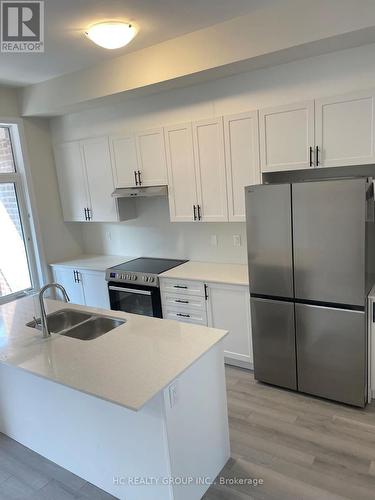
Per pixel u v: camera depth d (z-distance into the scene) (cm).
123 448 207
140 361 205
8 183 455
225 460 242
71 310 301
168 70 327
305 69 303
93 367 201
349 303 275
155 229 458
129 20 275
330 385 296
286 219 289
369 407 291
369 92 272
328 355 292
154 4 251
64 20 267
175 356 208
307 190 275
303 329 299
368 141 278
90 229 522
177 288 374
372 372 291
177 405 194
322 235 276
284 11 265
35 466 249
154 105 393
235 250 400
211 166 357
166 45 323
